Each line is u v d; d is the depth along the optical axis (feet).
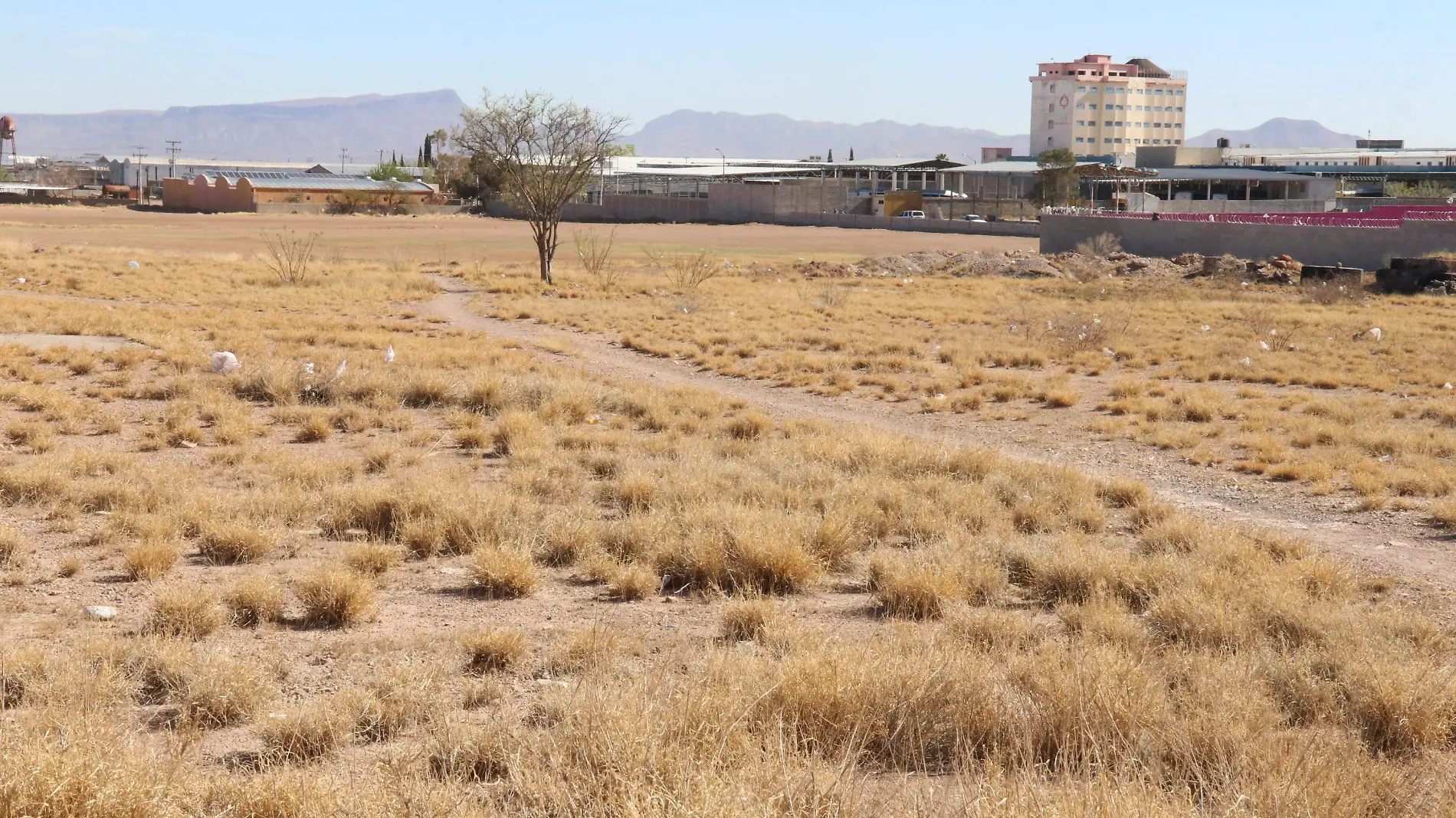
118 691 18.52
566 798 13.37
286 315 103.91
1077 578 27.78
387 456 42.93
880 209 495.00
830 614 26.11
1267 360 85.97
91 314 91.40
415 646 22.21
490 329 104.17
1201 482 45.52
